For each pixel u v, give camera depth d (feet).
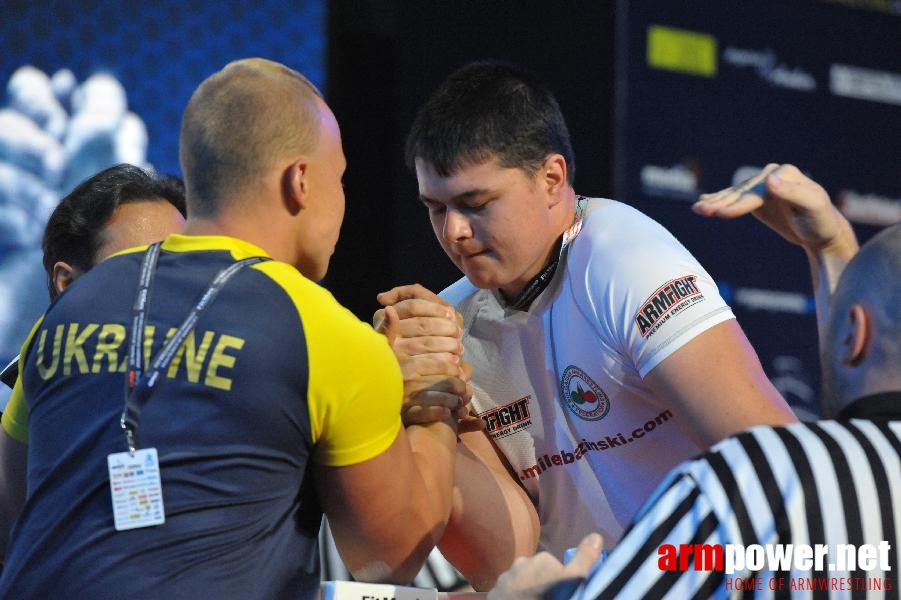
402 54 38.47
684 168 40.14
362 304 38.75
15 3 31.99
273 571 12.98
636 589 11.35
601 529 18.01
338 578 26.23
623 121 39.34
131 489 12.50
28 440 14.99
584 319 16.80
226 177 14.08
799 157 41.96
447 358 16.31
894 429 11.77
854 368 12.25
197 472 12.60
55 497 12.87
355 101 38.70
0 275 31.14
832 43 42.88
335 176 14.70
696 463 11.75
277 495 13.04
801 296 41.32
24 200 31.58
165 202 18.90
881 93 43.55
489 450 18.38
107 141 32.65
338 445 13.39
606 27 39.91
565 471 17.97
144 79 33.27
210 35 34.06
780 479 11.32
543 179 16.65
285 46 34.99
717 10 40.98
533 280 17.31
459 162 16.05
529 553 17.63
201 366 12.82
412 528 14.29
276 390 12.88
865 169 43.06
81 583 12.41
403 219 38.27
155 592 12.31
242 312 13.05
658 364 15.87
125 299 13.44
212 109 14.20
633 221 17.06
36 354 13.79
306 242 14.52
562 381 17.47
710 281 16.47
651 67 39.86
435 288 38.55
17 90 31.86
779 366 40.78
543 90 16.88
